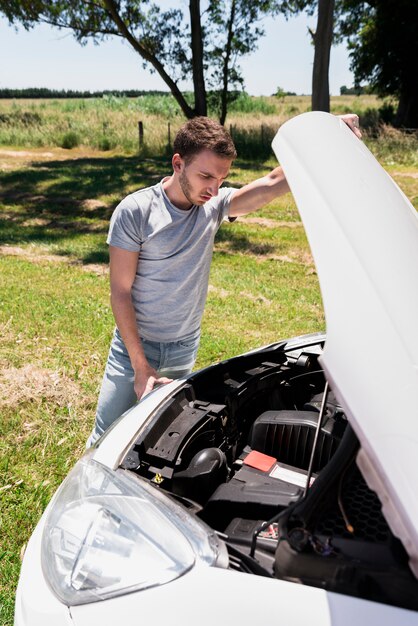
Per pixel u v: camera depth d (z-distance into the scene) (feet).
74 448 11.60
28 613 5.13
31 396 13.37
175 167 7.75
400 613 4.21
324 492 4.87
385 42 92.68
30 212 38.68
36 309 19.25
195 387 7.59
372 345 4.25
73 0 66.18
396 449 3.74
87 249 28.55
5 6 66.33
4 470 10.83
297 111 126.21
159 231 7.99
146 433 6.53
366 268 4.73
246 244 30.89
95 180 49.98
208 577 4.74
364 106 134.82
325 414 7.44
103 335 17.21
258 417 7.57
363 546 4.67
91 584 5.03
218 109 81.87
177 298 8.55
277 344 9.07
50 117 90.94
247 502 6.07
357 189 5.49
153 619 4.57
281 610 4.37
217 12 73.72
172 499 5.65
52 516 5.96
